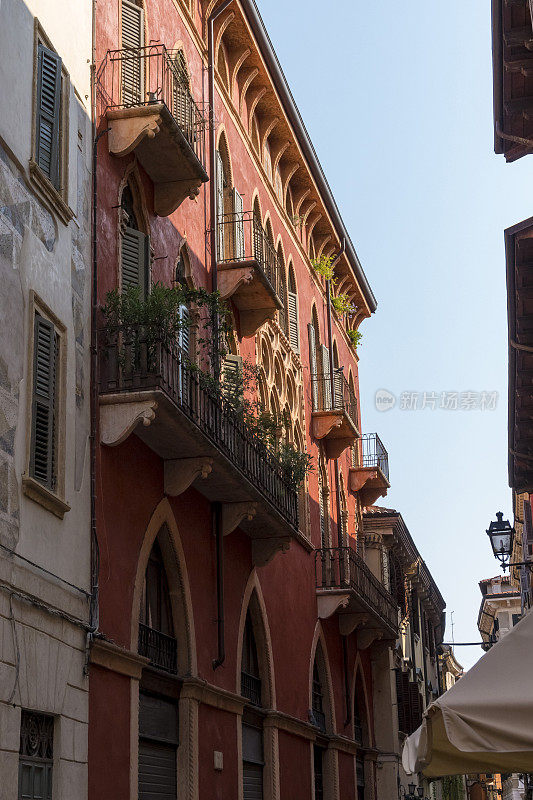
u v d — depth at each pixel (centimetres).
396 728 3525
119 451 1485
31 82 1286
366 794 3156
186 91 1922
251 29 2361
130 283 1584
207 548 1847
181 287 1652
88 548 1353
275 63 2506
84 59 1498
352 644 3153
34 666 1152
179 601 1709
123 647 1432
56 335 1316
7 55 1216
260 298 2177
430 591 5097
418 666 4775
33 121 1280
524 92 1788
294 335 2812
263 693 2192
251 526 2058
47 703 1182
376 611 2998
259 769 2120
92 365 1427
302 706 2450
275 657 2258
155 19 1855
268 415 1994
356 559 2953
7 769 1063
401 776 3566
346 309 3522
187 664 1694
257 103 2558
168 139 1617
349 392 3356
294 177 2928
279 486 2041
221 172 2266
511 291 1962
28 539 1170
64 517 1285
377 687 3519
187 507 1759
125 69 1672
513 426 2464
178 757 1645
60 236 1347
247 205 2409
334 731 2733
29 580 1159
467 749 870
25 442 1188
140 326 1470
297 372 2802
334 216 3203
